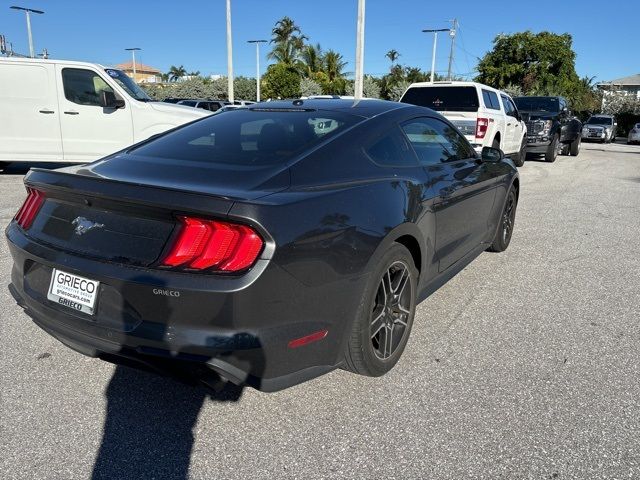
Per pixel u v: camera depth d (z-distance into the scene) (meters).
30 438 2.41
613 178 12.11
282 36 50.56
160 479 2.18
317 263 2.30
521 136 13.90
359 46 17.34
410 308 3.11
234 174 2.53
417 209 3.03
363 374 2.85
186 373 2.24
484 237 4.57
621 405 2.73
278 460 2.30
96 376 2.94
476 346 3.37
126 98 9.30
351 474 2.22
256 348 2.15
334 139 2.89
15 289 2.78
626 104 43.50
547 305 4.09
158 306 2.15
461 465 2.28
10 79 8.91
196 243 2.12
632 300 4.22
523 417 2.61
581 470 2.25
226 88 49.50
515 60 42.38
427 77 52.25
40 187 2.57
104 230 2.34
